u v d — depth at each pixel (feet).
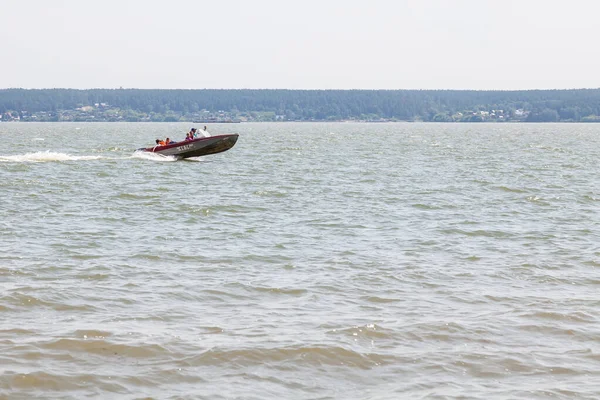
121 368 51.01
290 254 88.33
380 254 88.69
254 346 55.06
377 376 50.70
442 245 94.63
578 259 86.33
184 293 69.92
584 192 153.17
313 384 49.19
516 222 113.70
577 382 49.78
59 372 49.88
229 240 96.84
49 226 105.09
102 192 145.07
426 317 63.05
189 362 52.26
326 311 64.80
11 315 61.93
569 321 62.28
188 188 155.12
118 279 74.69
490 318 62.90
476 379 50.31
